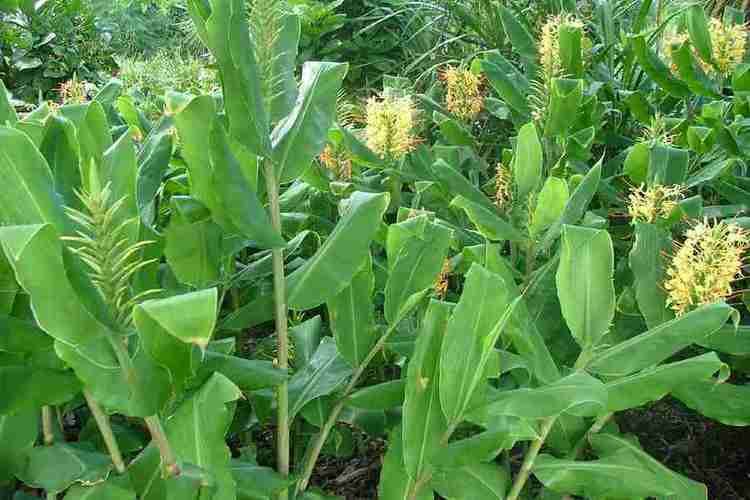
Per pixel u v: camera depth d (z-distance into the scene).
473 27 5.46
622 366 1.82
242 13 1.66
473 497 1.85
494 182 3.37
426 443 1.78
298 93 1.92
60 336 1.25
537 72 3.75
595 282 1.85
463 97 3.64
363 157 2.97
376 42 6.89
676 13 4.16
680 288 1.89
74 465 1.58
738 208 2.90
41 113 2.05
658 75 3.58
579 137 3.30
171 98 1.68
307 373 2.08
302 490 2.06
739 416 1.86
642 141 3.07
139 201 1.89
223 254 2.04
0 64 7.84
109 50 8.88
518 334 1.85
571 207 2.41
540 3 5.19
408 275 2.01
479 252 2.36
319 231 2.96
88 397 1.54
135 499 1.56
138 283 1.71
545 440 2.05
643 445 3.13
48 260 1.22
